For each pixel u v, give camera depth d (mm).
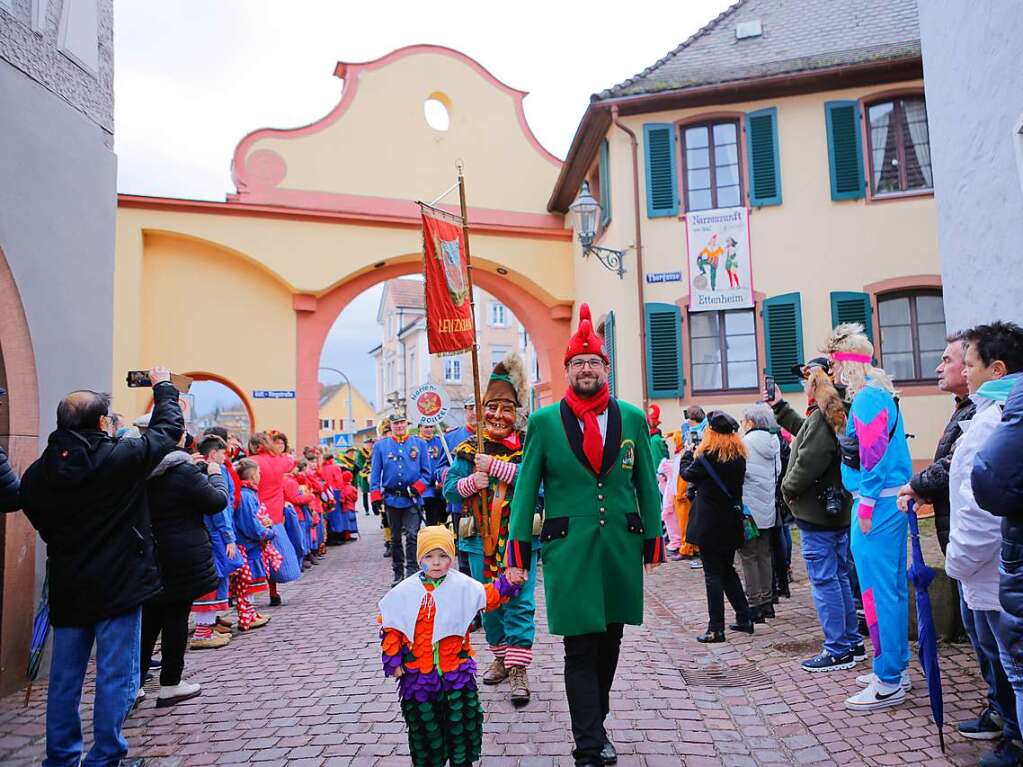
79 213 6125
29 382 5418
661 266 14453
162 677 4805
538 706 4492
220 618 6730
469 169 18016
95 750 3561
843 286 13977
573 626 3393
